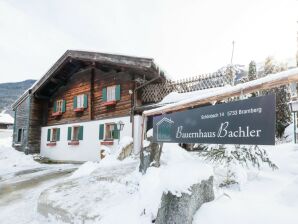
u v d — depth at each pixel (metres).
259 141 1.75
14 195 6.02
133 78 11.32
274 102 1.67
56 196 4.74
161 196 2.75
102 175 5.94
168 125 3.00
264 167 4.38
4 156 13.98
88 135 12.80
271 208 2.38
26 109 16.39
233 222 2.23
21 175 9.42
